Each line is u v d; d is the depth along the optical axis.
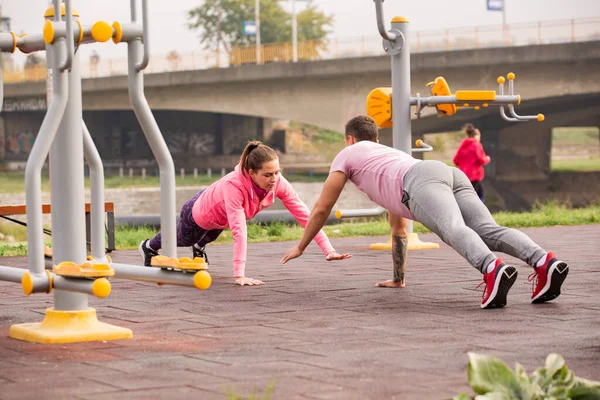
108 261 5.05
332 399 3.41
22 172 65.44
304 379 3.77
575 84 38.56
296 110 45.69
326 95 44.69
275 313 5.77
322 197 6.64
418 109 11.09
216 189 7.56
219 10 95.81
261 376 3.84
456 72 40.44
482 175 16.97
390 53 11.10
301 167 67.00
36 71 60.81
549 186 55.50
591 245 11.23
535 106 45.81
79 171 4.82
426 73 40.97
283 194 7.60
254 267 8.93
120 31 4.64
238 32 95.56
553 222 15.84
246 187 7.41
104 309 6.01
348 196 46.06
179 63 52.41
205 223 7.75
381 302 6.28
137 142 74.06
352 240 12.84
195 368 4.02
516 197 54.03
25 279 4.50
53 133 4.61
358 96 43.81
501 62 38.72
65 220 4.77
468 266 8.77
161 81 49.38
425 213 6.24
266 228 14.76
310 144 81.38
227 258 10.05
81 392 3.56
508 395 3.15
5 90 61.41
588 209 18.95
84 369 4.02
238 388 3.61
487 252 5.94
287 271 8.50
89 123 73.31
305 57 48.25
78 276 4.43
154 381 3.76
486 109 45.66
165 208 4.73
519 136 56.50
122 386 3.66
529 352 4.38
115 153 73.75
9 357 4.32
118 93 54.62
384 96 11.21
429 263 9.09
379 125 11.39
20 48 5.05
